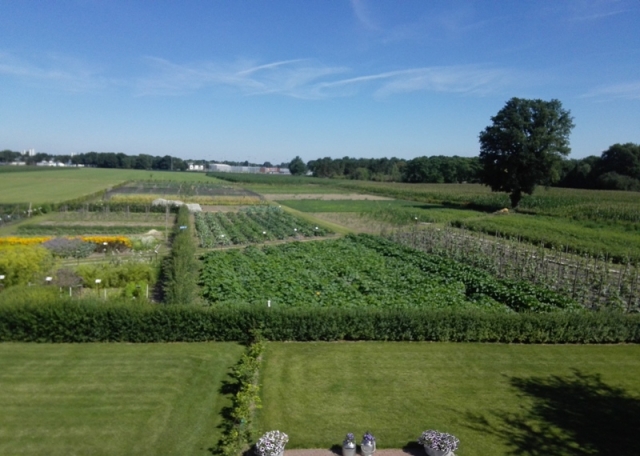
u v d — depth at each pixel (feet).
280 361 65.46
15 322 68.13
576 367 67.21
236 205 294.66
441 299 93.71
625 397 58.70
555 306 92.02
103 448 45.47
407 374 62.95
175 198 292.81
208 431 48.70
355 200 358.84
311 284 100.99
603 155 446.19
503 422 52.16
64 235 155.63
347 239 168.45
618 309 88.38
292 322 72.28
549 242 165.37
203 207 276.62
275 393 56.65
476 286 104.53
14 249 96.99
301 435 48.55
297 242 157.38
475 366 66.18
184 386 57.62
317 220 230.07
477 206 311.47
